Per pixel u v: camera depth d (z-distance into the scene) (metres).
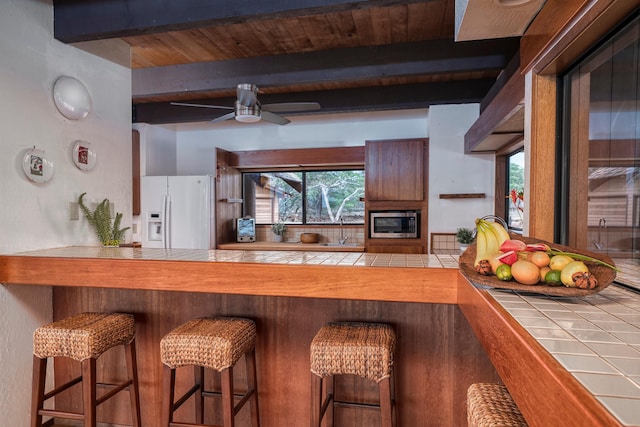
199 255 1.96
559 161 1.59
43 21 2.15
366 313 1.81
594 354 0.66
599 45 1.30
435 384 1.76
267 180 5.32
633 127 1.18
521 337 0.74
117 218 2.54
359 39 2.85
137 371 1.98
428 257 1.90
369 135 4.87
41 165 2.14
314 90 3.96
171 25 2.05
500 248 1.16
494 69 2.83
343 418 1.84
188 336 1.59
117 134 2.71
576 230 1.51
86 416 1.66
